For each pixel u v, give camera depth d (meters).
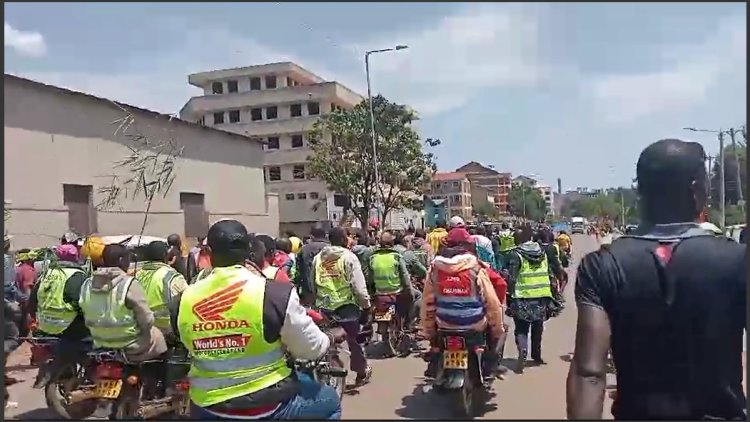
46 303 5.94
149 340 5.38
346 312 7.65
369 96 31.55
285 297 3.28
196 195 23.55
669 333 2.31
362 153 34.69
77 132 17.08
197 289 3.31
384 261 9.83
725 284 2.29
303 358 3.43
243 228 3.42
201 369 3.25
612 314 2.38
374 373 8.74
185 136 23.02
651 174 2.46
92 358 5.55
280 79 60.62
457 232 6.76
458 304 6.52
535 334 9.17
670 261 2.32
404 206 36.59
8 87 14.97
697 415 2.30
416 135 35.56
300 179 57.16
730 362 2.32
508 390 7.54
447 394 6.78
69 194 16.75
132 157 18.11
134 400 5.42
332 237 7.77
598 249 2.49
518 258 8.77
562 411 6.57
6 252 8.31
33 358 6.82
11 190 15.03
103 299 5.33
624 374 2.40
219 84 61.97
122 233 17.75
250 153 27.78
